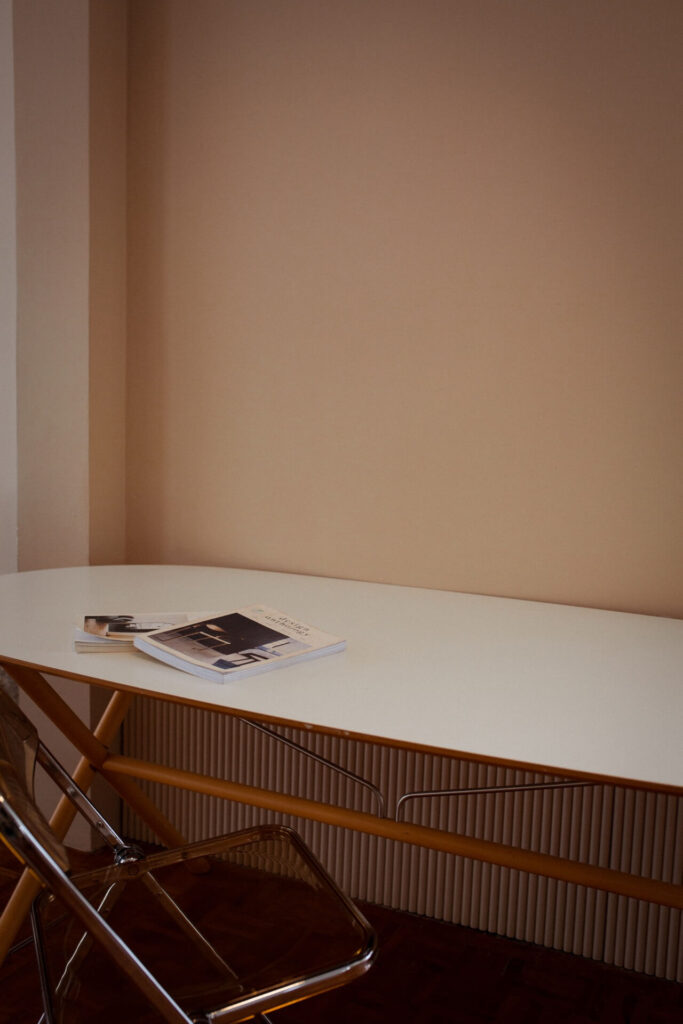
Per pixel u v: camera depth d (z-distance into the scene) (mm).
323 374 2502
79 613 1973
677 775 1229
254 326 2578
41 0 2553
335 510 2523
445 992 2045
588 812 2172
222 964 1344
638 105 2098
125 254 2715
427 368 2373
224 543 2680
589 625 2041
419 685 1575
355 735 1342
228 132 2561
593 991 2072
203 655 1623
